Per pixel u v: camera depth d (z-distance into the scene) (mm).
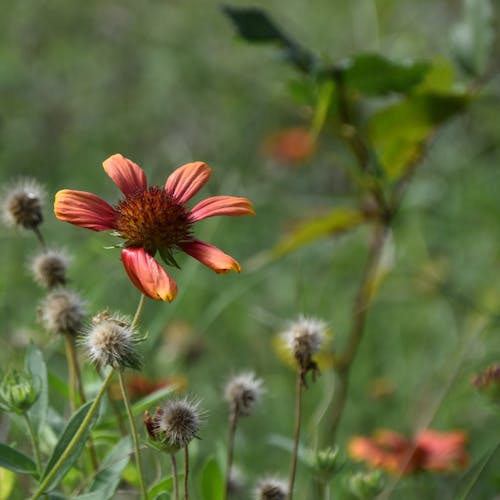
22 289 1097
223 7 928
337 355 1015
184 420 730
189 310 1126
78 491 764
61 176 1521
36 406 759
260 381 788
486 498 896
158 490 745
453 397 1009
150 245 756
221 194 1395
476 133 1529
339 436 1002
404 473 879
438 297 1181
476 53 952
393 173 963
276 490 772
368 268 971
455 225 1362
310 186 1540
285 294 1215
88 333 737
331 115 944
